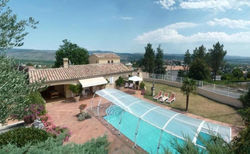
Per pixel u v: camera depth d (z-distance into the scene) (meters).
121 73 34.97
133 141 13.77
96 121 17.39
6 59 6.79
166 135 15.64
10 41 6.88
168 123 11.89
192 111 21.25
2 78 5.97
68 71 28.36
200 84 31.55
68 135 13.60
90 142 6.87
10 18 6.78
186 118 12.73
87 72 29.75
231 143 5.29
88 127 15.83
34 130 10.29
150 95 29.88
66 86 26.97
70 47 71.25
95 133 14.52
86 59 75.00
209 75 54.03
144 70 74.94
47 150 6.02
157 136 15.55
